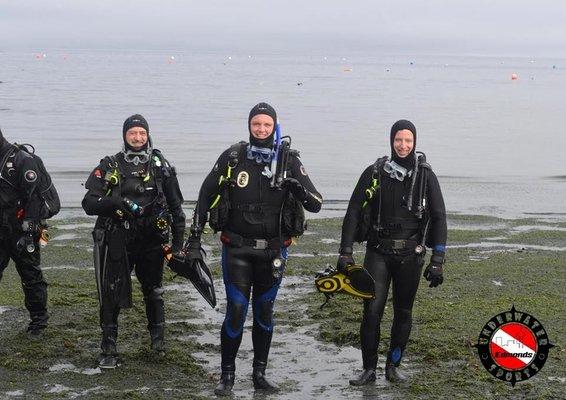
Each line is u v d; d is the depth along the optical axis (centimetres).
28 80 8488
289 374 677
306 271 1045
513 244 1266
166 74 11300
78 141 2903
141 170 678
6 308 851
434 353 711
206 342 758
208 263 1088
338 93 6894
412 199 650
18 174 719
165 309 860
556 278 1014
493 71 17762
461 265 1086
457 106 5366
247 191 640
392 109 4953
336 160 2492
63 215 1457
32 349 716
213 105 5009
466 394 627
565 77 13988
